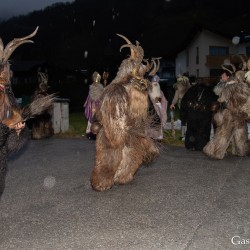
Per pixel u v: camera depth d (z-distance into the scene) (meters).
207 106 11.24
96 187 7.28
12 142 5.10
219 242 5.08
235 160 10.03
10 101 4.99
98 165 7.29
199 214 6.11
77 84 37.44
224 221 5.80
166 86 20.56
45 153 11.43
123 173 7.50
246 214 6.08
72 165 9.83
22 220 6.00
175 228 5.57
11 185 8.05
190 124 11.38
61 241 5.21
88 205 6.62
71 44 69.56
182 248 4.93
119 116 6.97
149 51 55.56
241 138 10.33
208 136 11.34
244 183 7.83
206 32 46.44
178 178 8.25
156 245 5.04
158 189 7.45
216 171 8.87
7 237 5.37
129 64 7.33
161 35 59.44
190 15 69.62
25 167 9.67
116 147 7.17
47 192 7.47
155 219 5.93
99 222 5.86
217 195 7.06
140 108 7.31
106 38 72.50
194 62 48.31
